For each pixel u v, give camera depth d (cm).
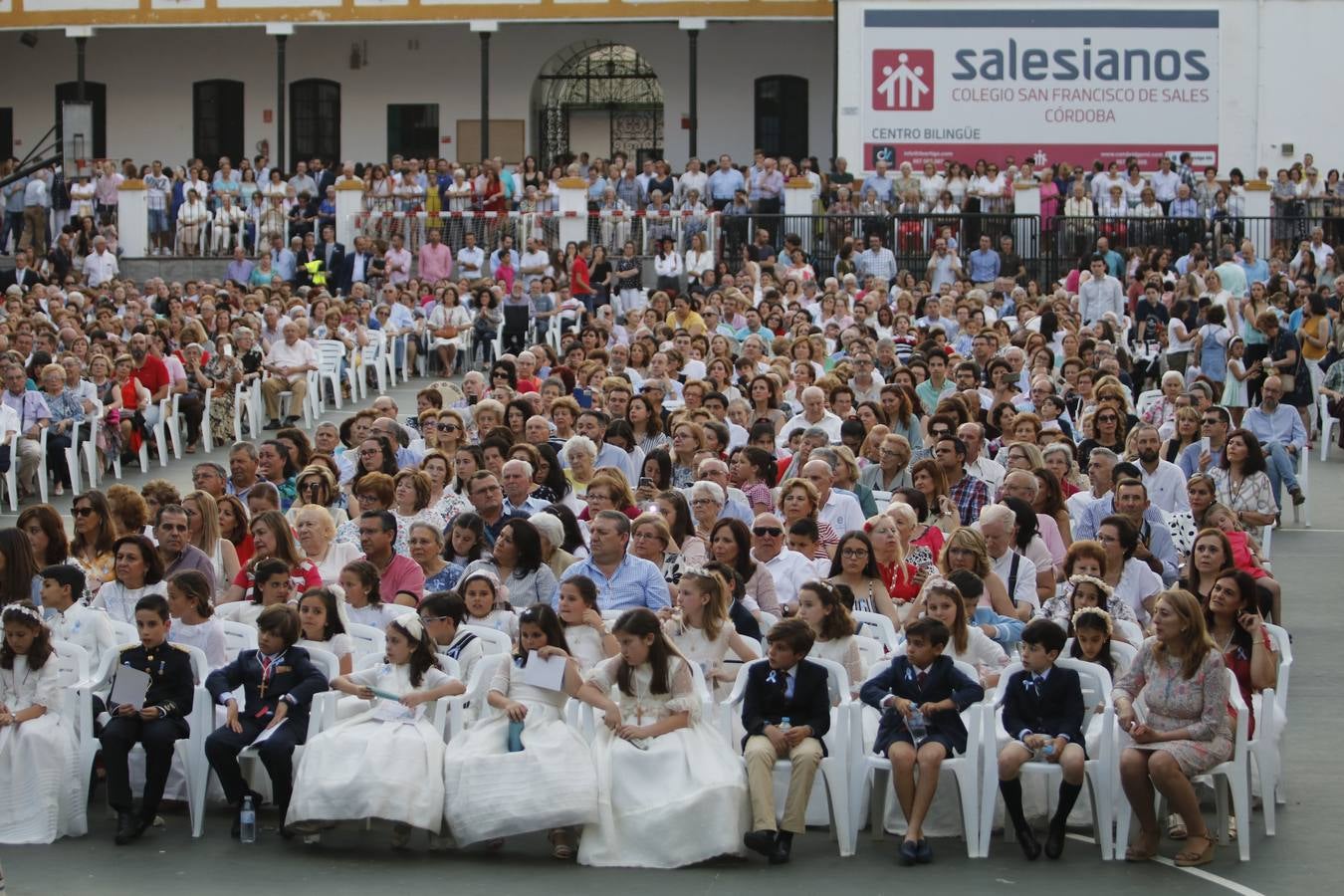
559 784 940
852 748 963
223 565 1207
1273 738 1005
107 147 4159
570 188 3177
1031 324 2375
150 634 1006
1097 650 1010
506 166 3894
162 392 2119
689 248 3145
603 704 968
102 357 2036
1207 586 1084
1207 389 1827
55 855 952
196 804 991
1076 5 3522
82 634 1065
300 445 1509
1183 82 3534
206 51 4125
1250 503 1542
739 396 1834
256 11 3931
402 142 4128
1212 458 1578
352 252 3206
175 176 3347
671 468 1398
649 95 4138
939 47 3531
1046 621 984
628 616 973
